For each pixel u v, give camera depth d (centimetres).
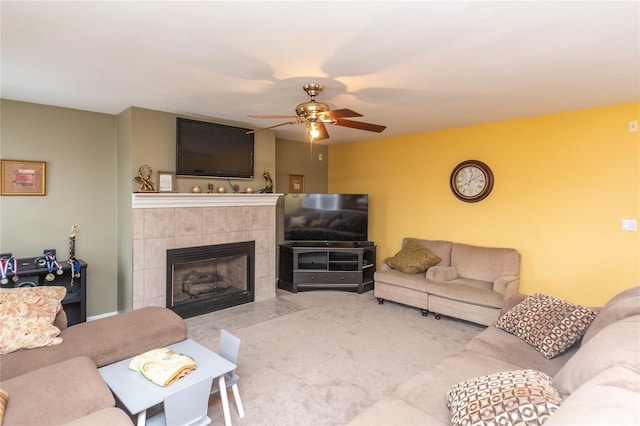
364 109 380
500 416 133
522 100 344
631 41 214
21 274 325
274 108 381
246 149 462
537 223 412
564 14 183
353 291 535
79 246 391
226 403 212
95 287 402
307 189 634
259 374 282
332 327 385
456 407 151
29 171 359
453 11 180
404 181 545
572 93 321
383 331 374
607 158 364
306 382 270
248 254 471
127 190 385
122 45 223
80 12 184
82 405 167
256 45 222
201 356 229
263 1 172
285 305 463
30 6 177
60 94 332
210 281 460
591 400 104
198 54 237
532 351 225
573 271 388
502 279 391
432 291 412
